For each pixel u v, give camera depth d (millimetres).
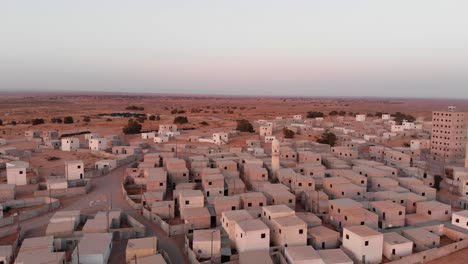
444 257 52094
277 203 68875
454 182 91438
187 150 125688
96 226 56219
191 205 65500
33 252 46906
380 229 60406
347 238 51594
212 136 152375
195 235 52125
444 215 64938
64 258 46531
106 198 76500
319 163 100312
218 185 75500
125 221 63625
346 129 175625
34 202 71938
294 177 79188
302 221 54094
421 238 54438
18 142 138875
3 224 60750
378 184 79188
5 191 72312
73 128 184750
